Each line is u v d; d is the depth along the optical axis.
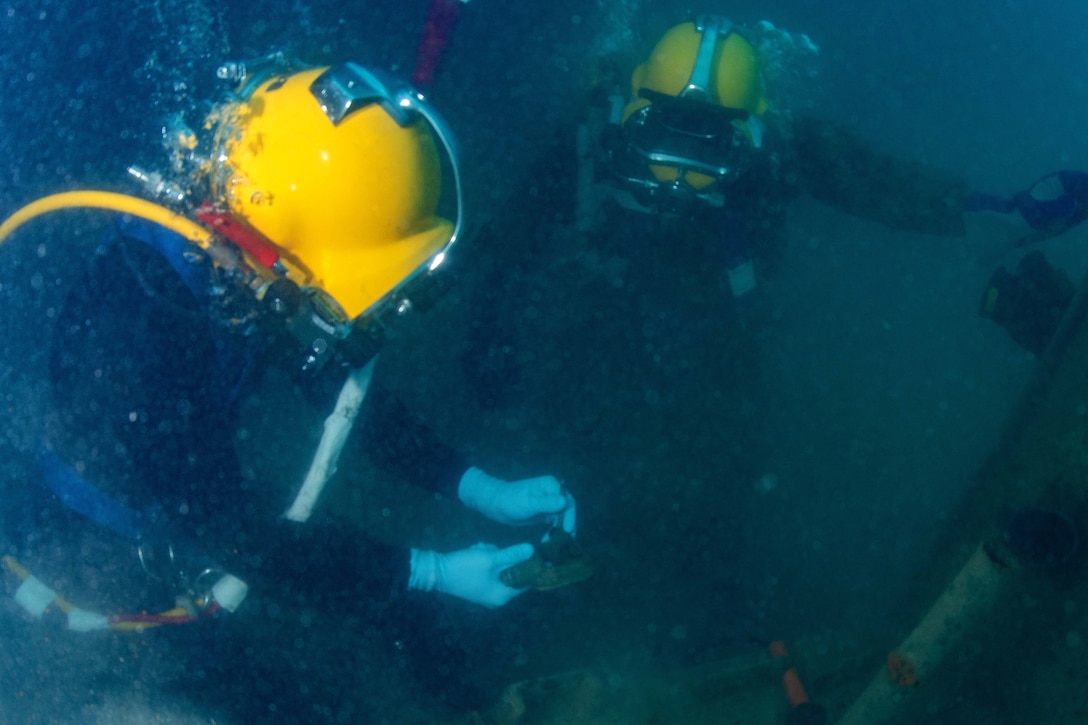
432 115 1.70
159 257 1.54
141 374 1.57
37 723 2.63
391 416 2.36
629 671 2.53
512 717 1.96
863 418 3.91
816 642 2.46
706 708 2.03
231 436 1.73
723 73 2.91
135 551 1.95
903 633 2.32
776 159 3.07
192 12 2.31
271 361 1.68
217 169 1.50
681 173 2.77
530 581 2.13
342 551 1.94
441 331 3.41
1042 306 2.92
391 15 3.15
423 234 1.68
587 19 3.91
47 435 1.78
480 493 2.50
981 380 4.04
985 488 2.38
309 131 1.53
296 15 2.70
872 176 3.19
